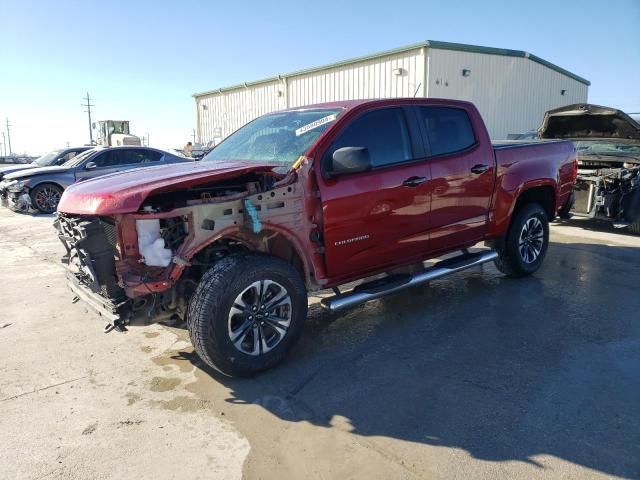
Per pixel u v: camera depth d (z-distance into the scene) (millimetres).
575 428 2953
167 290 3426
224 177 3445
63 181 12961
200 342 3355
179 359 4012
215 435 2965
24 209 12758
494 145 5531
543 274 6164
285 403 3311
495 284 5766
